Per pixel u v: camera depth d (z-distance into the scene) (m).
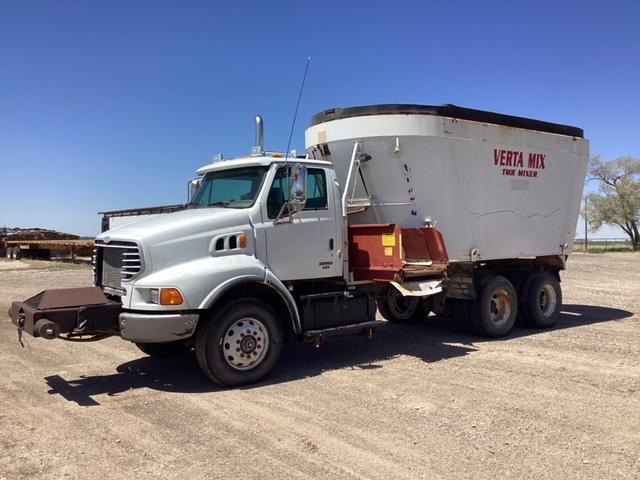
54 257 39.78
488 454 4.68
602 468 4.41
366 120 8.77
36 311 6.19
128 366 7.89
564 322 12.01
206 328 6.64
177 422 5.48
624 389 6.61
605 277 23.19
